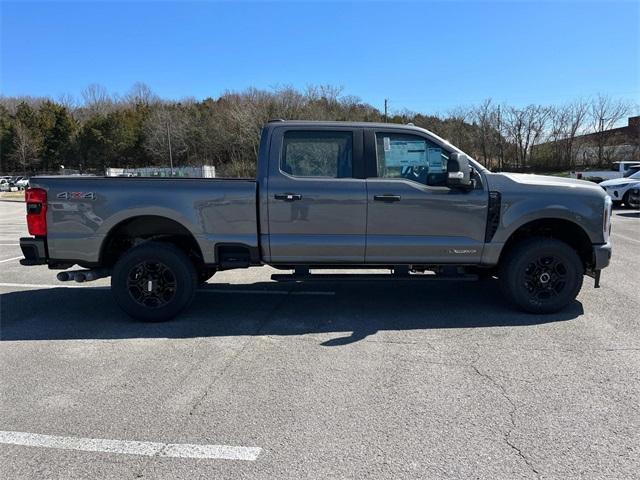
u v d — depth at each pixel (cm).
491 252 521
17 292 677
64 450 289
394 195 506
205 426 313
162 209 507
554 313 537
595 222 520
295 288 677
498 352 430
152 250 515
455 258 522
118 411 334
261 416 324
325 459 276
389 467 269
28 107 7856
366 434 301
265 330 498
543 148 4641
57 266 523
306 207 507
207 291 663
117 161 7094
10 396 357
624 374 383
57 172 7388
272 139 515
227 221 511
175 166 6500
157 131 6512
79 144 7212
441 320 523
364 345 451
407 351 435
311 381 376
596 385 364
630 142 4328
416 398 346
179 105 7325
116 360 423
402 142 521
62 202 508
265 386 368
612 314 535
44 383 379
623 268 769
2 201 3519
